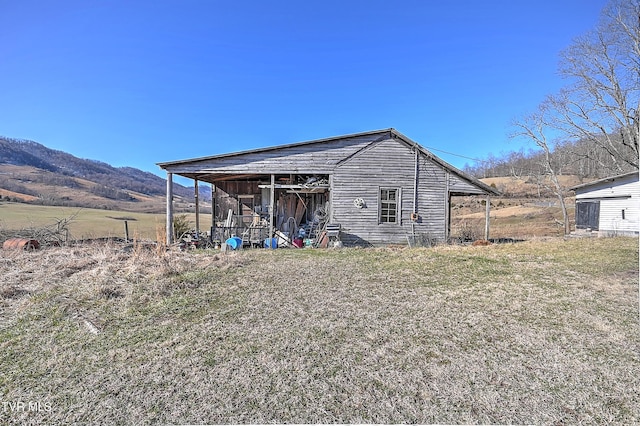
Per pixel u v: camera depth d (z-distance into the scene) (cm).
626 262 802
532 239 1546
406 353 337
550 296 527
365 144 1274
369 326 408
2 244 1043
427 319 430
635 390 272
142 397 265
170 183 1221
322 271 719
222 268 738
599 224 1838
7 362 322
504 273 687
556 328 400
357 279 646
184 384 283
